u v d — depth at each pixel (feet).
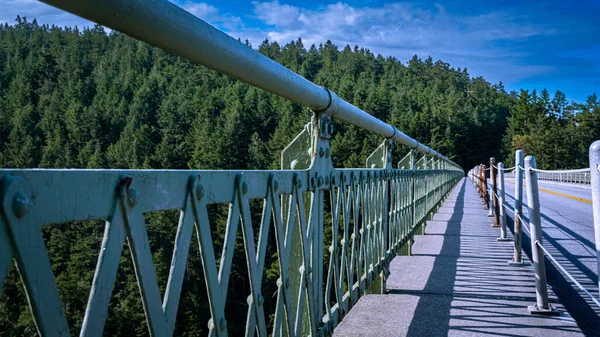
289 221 7.36
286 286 7.27
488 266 19.80
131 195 3.81
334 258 9.71
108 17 3.68
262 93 326.85
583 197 76.64
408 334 11.68
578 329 12.25
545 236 31.30
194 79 423.64
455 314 13.34
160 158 255.91
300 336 8.05
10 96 402.31
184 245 4.60
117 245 3.70
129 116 334.65
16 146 280.31
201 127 279.49
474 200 56.59
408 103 387.34
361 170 11.69
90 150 274.57
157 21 4.00
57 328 3.15
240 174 5.69
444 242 25.73
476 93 536.83
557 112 406.62
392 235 16.67
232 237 5.55
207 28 4.67
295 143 8.52
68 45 537.65
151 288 4.07
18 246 2.88
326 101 8.30
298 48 626.64
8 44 555.69
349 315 13.05
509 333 11.88
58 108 349.61
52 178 3.12
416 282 16.84
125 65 482.28
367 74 538.88
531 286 16.63
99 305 3.51
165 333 4.26
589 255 24.54
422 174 26.73
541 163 342.23
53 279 3.14
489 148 430.61
